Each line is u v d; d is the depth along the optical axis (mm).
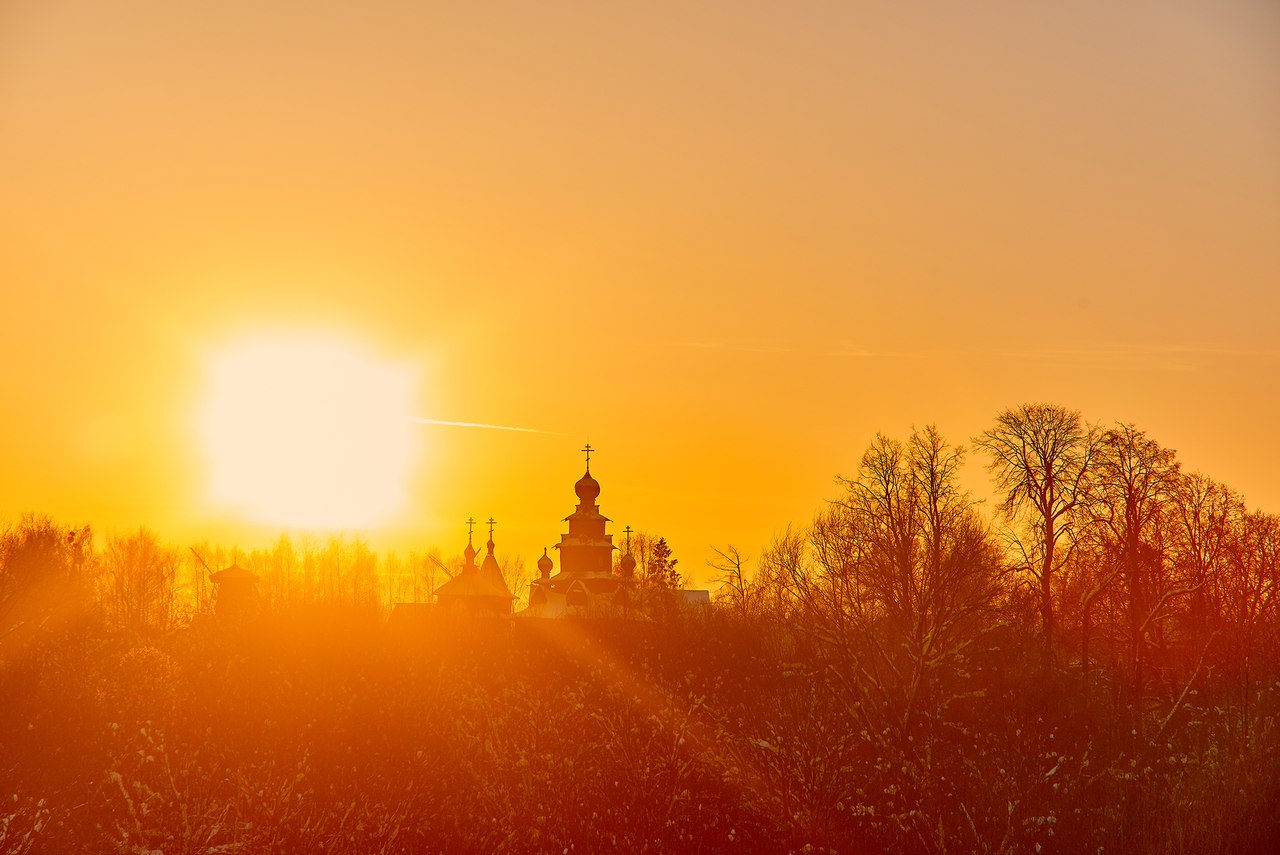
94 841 23500
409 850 24891
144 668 36781
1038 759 33625
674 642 52250
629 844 25516
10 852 22469
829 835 27031
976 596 44000
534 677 42719
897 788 29141
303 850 23797
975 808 29250
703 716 33812
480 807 27250
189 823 23750
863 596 45656
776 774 28438
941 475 52000
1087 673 49562
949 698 38781
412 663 41875
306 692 35719
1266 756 30250
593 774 28641
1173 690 50250
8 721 30453
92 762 28016
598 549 101438
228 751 29719
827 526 49344
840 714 36281
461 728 32094
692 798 27562
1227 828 28438
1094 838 28062
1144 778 31375
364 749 30578
